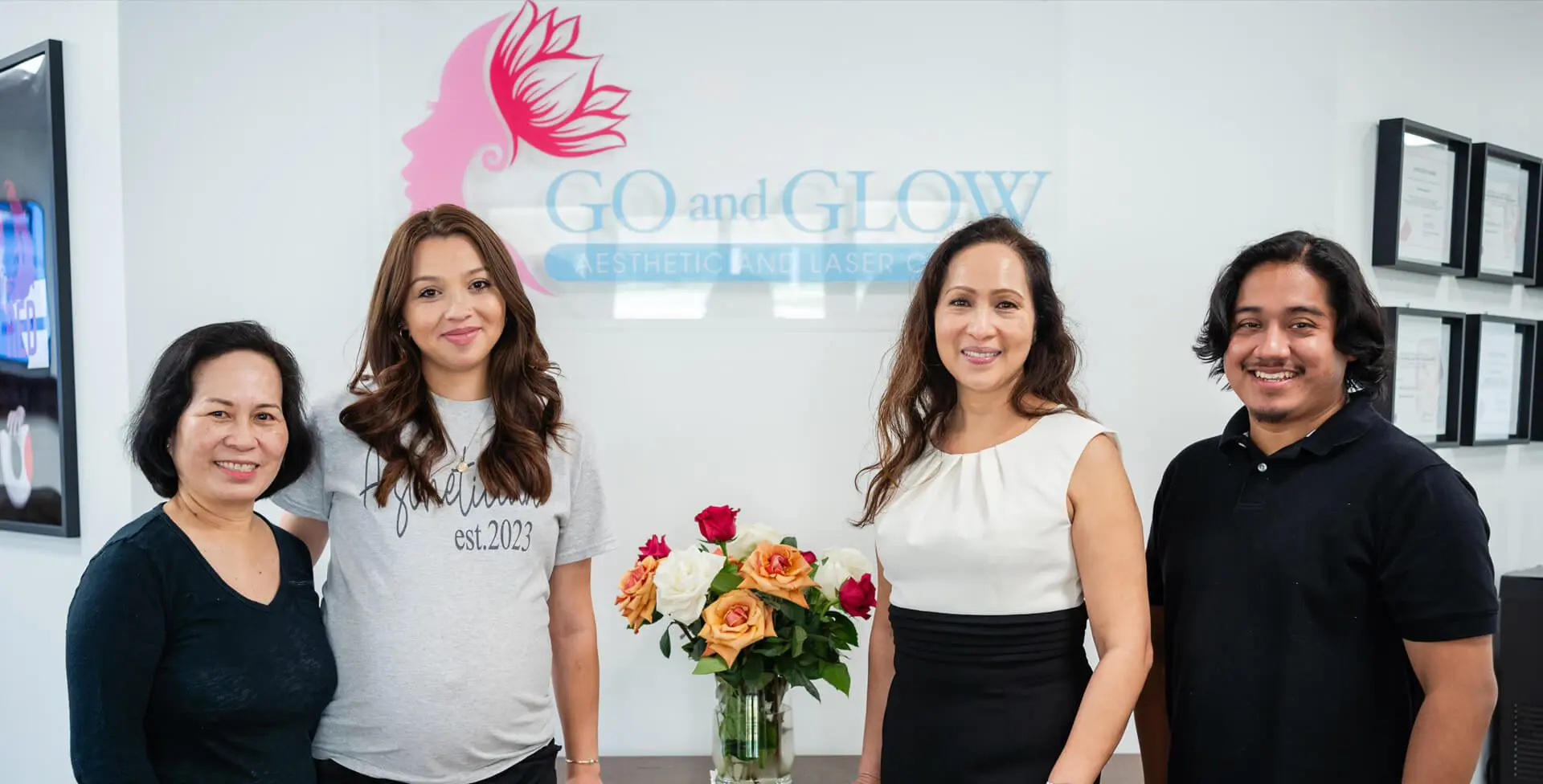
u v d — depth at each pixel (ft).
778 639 5.44
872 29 6.63
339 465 4.40
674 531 6.77
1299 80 6.75
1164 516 4.60
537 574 4.56
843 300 6.68
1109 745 3.81
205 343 4.01
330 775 4.16
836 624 5.59
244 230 6.68
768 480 6.75
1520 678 7.02
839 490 6.75
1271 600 4.00
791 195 6.66
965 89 6.66
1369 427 3.99
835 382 6.72
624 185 6.65
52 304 7.06
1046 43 6.65
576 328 6.69
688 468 6.74
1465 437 7.52
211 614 3.84
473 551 4.34
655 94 6.64
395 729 4.12
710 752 6.76
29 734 7.47
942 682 4.27
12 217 7.31
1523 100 7.95
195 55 6.63
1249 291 4.09
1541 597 6.96
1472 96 7.61
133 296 6.63
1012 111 6.67
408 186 6.66
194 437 3.89
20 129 7.19
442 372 4.63
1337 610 3.90
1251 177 6.76
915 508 4.49
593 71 6.63
